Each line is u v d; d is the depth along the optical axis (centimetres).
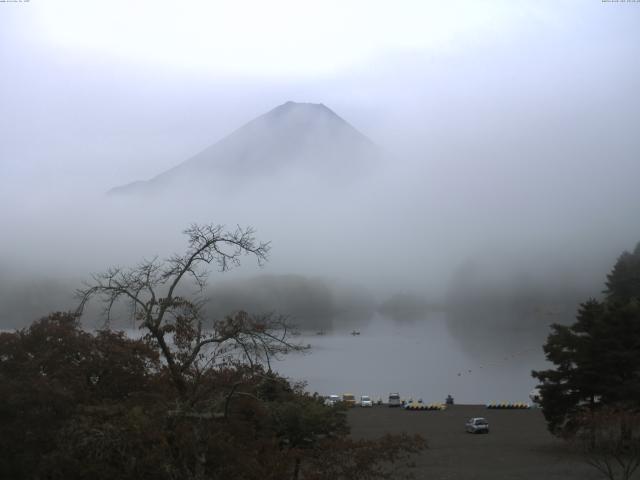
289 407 3334
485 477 5125
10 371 3009
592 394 6341
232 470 2542
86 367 3228
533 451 6206
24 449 2672
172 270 3070
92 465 2417
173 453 2506
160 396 2842
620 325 6241
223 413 2688
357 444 3073
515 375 18938
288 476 2931
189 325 3061
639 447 4706
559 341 6450
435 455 6062
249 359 2923
